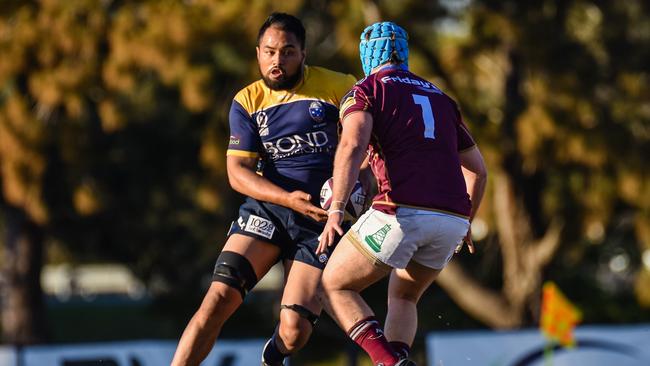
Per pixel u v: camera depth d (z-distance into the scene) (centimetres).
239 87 6544
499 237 7406
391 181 1756
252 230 1995
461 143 1886
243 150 2005
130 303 16400
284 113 2006
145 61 5944
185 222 10175
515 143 6369
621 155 6169
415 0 6122
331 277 1786
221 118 6662
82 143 7100
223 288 1953
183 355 1942
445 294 8356
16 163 6619
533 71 6369
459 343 4253
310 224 1981
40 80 6216
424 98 1809
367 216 1769
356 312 1766
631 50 6700
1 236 11169
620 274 10294
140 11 6134
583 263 8788
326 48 6700
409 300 1900
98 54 6231
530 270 7000
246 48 6056
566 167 6519
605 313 8288
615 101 6425
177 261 10456
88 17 6112
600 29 6706
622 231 8256
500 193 6819
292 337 1944
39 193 6738
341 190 1683
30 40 6147
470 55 6462
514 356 4272
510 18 6153
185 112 8712
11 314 8831
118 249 10119
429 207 1744
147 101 8562
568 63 6300
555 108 6141
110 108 6475
